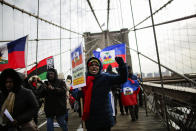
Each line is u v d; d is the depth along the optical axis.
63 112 2.21
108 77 1.49
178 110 2.19
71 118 4.11
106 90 1.46
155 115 3.57
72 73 1.85
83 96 1.61
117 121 3.38
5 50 2.37
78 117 4.20
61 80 2.36
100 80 1.47
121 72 1.42
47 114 2.19
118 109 4.98
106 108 1.42
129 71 3.32
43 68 3.00
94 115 1.39
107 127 1.41
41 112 4.80
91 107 1.41
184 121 2.01
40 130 3.15
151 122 3.13
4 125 1.35
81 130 2.94
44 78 2.96
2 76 1.45
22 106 1.43
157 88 3.20
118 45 3.50
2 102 1.46
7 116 1.32
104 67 3.50
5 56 2.35
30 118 1.42
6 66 2.31
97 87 1.45
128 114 4.04
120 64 1.44
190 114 1.84
